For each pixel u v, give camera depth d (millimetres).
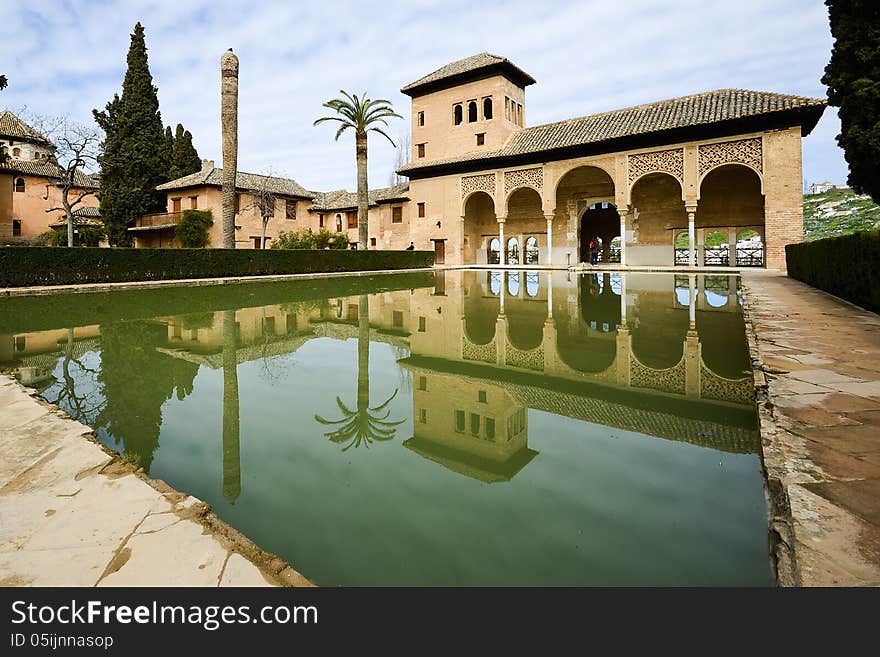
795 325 5910
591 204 27078
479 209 31047
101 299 11969
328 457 2863
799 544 1658
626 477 2512
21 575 1692
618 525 2020
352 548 1872
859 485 2041
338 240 32469
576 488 2387
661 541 1887
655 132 20703
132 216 30328
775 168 18906
